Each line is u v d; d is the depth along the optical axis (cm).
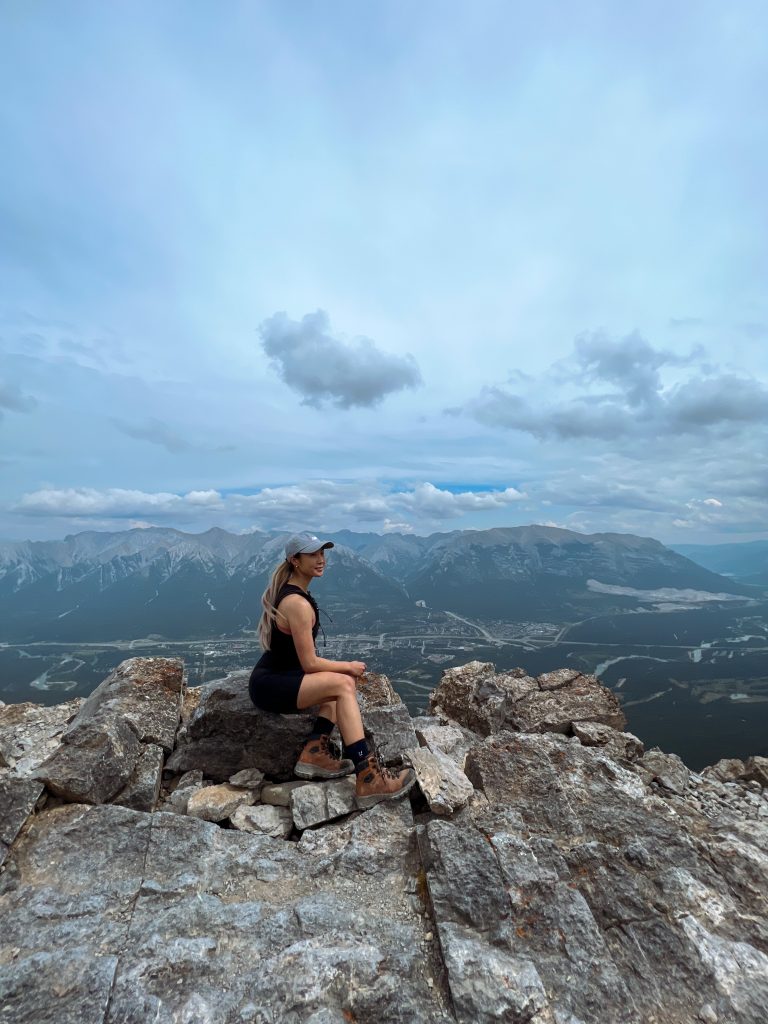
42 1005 313
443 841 469
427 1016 325
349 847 510
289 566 623
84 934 383
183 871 475
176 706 732
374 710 738
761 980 364
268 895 459
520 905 415
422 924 415
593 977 364
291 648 607
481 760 625
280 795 610
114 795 582
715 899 437
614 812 541
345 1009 328
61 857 478
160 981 336
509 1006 327
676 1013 345
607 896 436
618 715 945
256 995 329
